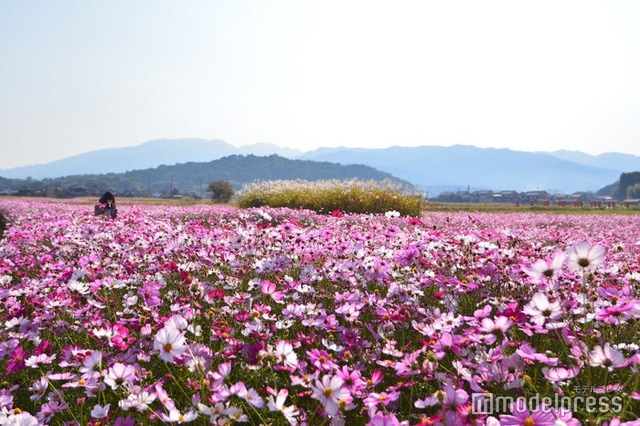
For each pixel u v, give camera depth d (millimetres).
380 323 3381
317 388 2051
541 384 2438
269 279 4918
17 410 2277
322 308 3805
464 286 3945
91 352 2762
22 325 3533
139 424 2299
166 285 5035
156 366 3059
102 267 5395
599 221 18734
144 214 14734
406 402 2490
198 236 7027
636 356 2055
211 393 2227
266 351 2623
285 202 22531
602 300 3307
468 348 2445
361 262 4613
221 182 101438
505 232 6207
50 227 9977
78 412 2604
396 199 20797
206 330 3277
